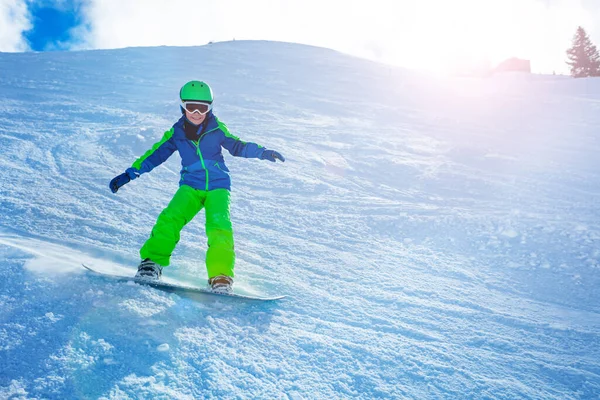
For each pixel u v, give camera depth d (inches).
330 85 669.3
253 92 557.9
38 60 682.8
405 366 95.0
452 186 254.2
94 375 80.7
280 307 116.8
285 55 1029.2
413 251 165.0
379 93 636.1
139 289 107.7
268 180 249.0
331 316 114.8
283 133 362.9
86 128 335.6
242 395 81.1
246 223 187.6
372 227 187.9
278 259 152.6
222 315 106.6
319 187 240.4
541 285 139.8
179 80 593.9
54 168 243.8
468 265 153.6
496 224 188.4
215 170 125.8
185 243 159.2
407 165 289.4
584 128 448.8
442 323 114.7
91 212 183.2
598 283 140.9
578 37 2252.7
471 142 373.4
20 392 75.4
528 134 418.0
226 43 1283.2
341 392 85.4
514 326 114.8
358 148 327.6
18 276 109.8
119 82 553.3
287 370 89.9
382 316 116.5
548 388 90.8
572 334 111.6
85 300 101.3
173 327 97.0
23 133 311.3
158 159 125.3
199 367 86.7
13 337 88.3
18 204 185.3
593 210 219.0
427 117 482.6
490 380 92.1
